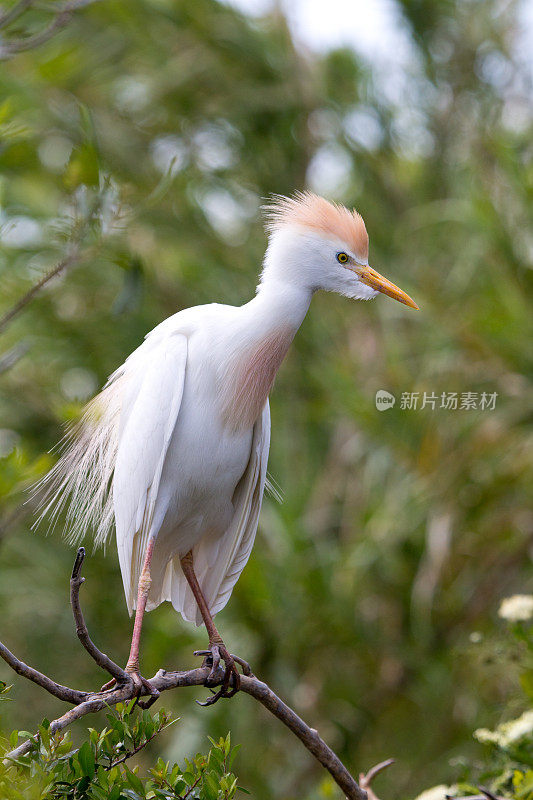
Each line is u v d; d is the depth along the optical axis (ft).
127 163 37.45
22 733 12.64
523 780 17.16
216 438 18.48
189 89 39.96
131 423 18.61
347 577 34.40
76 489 19.70
